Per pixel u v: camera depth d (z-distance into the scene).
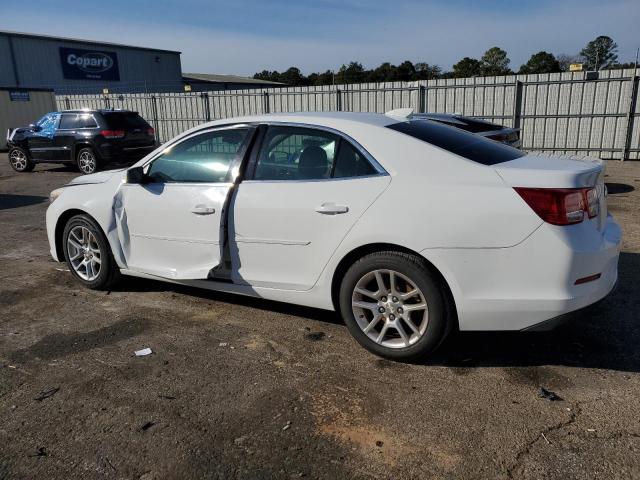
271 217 3.79
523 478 2.44
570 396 3.08
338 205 3.52
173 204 4.26
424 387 3.22
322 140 3.73
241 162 3.99
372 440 2.74
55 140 14.51
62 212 5.03
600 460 2.54
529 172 3.14
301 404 3.08
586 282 3.11
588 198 3.14
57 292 5.04
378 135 3.56
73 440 2.80
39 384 3.37
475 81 15.56
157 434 2.84
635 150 14.09
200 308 4.56
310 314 4.37
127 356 3.71
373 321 3.55
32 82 35.31
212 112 20.73
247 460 2.62
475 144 3.73
